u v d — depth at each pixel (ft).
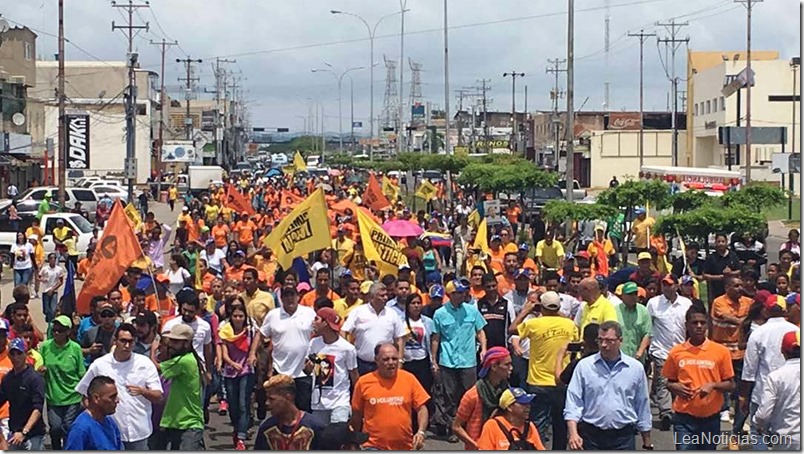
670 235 81.00
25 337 40.60
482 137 437.17
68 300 49.80
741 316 43.52
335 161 429.79
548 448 38.91
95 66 315.58
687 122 300.40
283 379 25.36
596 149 297.53
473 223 98.43
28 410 34.63
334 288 57.36
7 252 110.32
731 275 46.14
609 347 30.50
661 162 297.33
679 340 44.24
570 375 36.32
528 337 37.96
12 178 217.56
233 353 41.83
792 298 37.86
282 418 25.49
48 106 266.77
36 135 240.53
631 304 42.65
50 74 309.22
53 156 244.83
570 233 108.68
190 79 364.99
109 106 299.79
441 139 481.87
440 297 44.27
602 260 68.49
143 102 304.09
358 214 61.00
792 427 31.83
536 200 162.40
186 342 34.58
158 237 76.74
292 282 39.17
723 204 95.66
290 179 221.87
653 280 49.67
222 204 143.64
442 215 136.56
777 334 34.76
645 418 30.81
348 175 288.92
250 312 45.14
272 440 25.41
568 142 114.93
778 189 96.37
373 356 39.60
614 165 296.92
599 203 99.25
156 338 38.09
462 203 154.10
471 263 69.31
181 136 423.64
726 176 147.43
